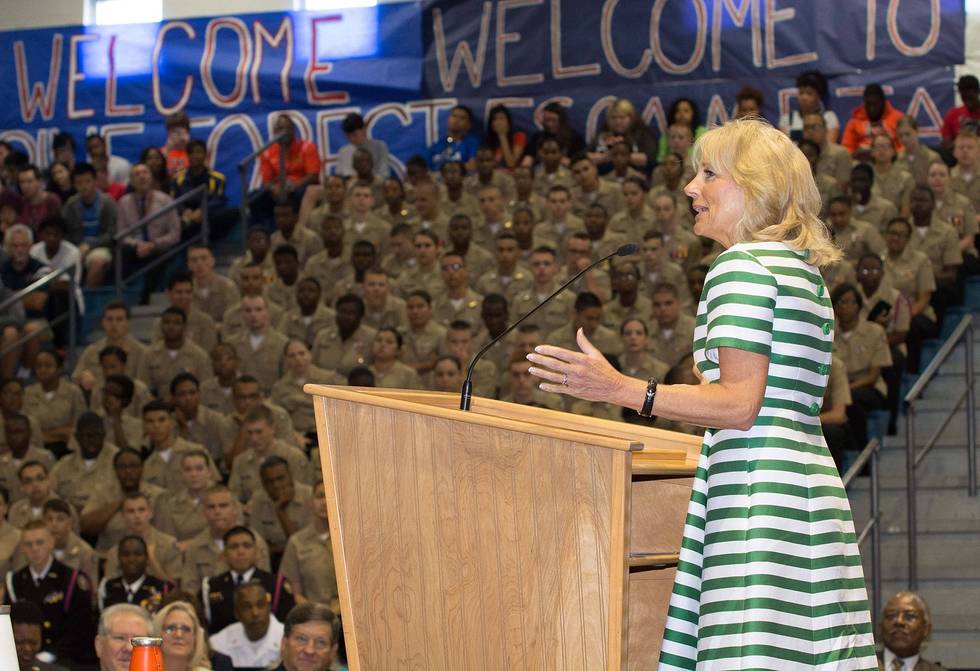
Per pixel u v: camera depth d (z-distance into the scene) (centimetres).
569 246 1064
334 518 292
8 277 1196
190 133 1381
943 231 1008
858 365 905
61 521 838
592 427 316
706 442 264
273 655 727
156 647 298
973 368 916
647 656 290
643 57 1284
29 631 690
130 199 1269
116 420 1003
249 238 1179
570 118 1295
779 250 263
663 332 981
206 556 837
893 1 1220
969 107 1172
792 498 251
